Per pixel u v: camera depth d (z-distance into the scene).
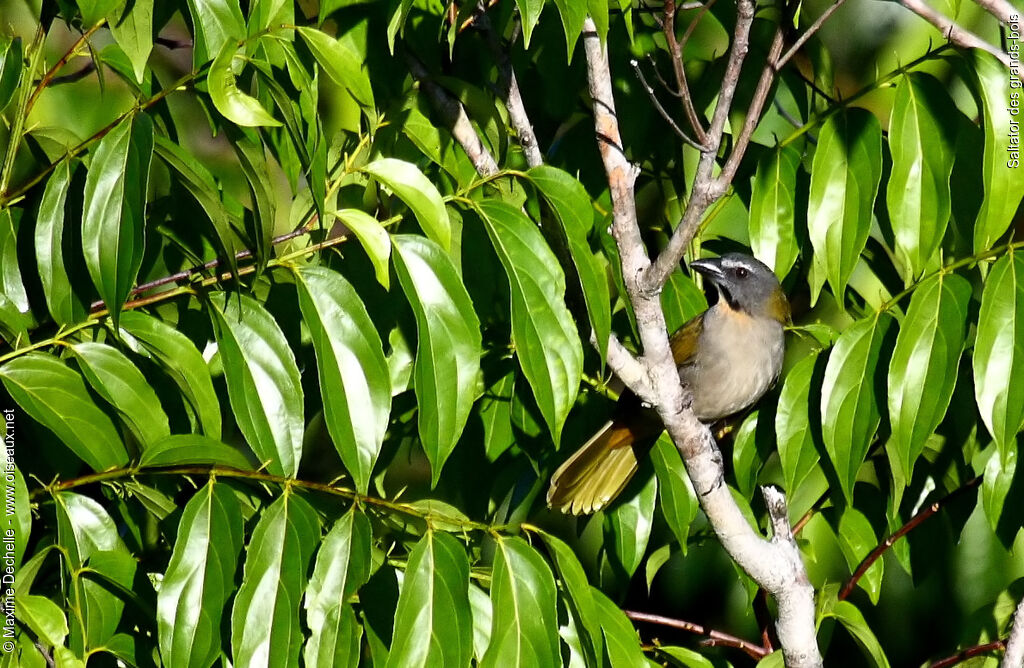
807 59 8.02
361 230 5.22
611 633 5.88
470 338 5.30
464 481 7.48
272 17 5.62
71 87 7.77
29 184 5.62
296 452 5.42
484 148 6.52
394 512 5.84
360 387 5.27
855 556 7.43
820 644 8.48
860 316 7.50
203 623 4.93
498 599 5.29
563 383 5.45
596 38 5.74
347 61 5.16
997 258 6.18
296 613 4.98
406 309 6.67
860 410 6.29
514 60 7.47
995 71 6.10
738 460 7.32
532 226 5.55
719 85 7.35
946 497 7.14
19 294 5.80
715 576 9.64
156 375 6.12
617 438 7.42
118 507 6.43
